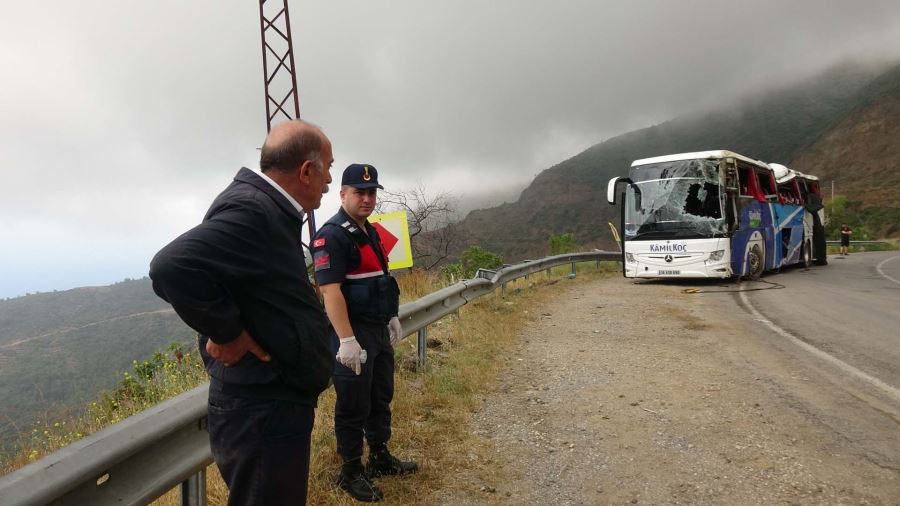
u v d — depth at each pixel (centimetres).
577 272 2039
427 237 1900
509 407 549
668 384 600
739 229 1449
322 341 224
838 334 836
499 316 991
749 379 608
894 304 1135
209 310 185
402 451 441
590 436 472
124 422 241
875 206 13688
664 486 383
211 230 192
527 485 391
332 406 497
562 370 673
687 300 1212
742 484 381
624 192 1535
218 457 221
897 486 369
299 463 221
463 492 380
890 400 531
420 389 579
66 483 200
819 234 2273
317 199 237
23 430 479
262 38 1307
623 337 843
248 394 212
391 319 419
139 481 246
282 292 208
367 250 373
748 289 1387
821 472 392
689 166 1445
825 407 516
